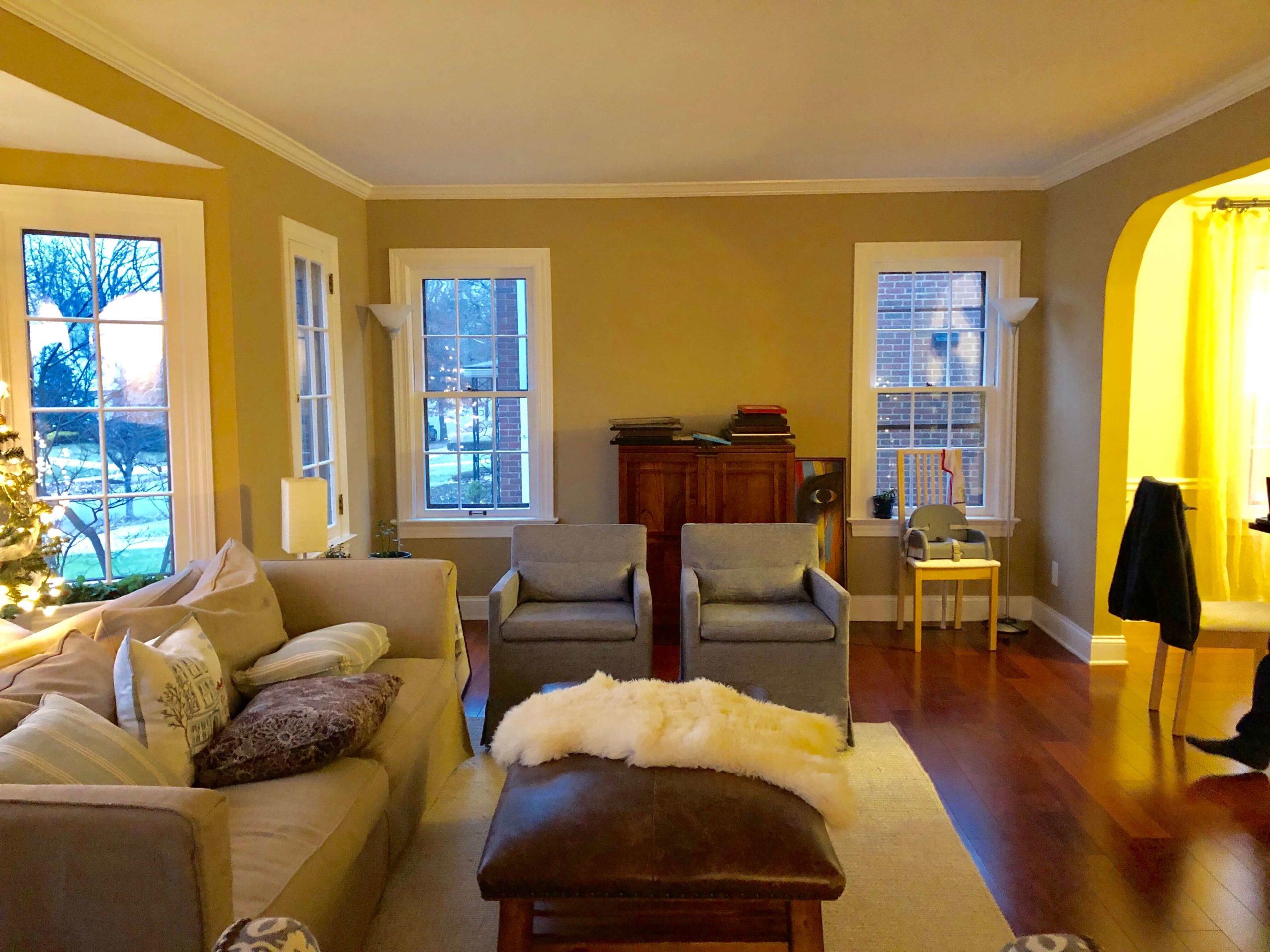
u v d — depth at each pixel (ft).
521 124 12.15
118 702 6.29
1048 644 15.33
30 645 7.10
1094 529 14.23
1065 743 11.04
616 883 5.54
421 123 12.09
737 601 12.03
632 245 16.30
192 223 11.26
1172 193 12.21
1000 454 16.53
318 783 6.61
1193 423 16.34
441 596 10.00
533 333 16.60
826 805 6.23
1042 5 8.41
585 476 16.74
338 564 10.06
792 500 15.42
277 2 8.21
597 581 12.14
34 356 10.68
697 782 6.40
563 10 8.45
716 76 10.28
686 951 6.43
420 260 16.30
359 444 15.85
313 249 13.92
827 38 9.15
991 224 16.01
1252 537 16.43
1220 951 6.97
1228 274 15.97
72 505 10.97
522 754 6.93
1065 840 8.66
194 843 4.44
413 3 8.27
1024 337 16.21
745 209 16.19
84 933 4.51
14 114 9.09
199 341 11.39
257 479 12.17
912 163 14.64
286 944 3.29
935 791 9.66
